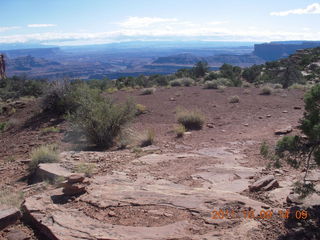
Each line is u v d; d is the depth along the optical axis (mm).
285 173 6340
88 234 3910
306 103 4352
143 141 10594
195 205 4680
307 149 4328
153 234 3883
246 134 10977
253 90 23547
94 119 10906
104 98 12992
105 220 4328
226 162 7461
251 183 5805
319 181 5598
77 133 12883
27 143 12961
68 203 4980
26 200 5082
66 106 16875
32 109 18781
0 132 15594
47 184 6430
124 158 8336
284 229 3865
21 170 8570
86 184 5695
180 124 12891
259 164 7184
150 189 5484
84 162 7922
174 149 9359
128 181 6102
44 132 14086
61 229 4047
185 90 24141
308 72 50844
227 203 4699
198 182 6000
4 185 7332
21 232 4184
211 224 4086
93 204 4867
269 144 9000
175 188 5531
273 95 20797
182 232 3920
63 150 10625
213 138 10688
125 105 11828
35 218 4406
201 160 7719
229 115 14977
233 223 4086
